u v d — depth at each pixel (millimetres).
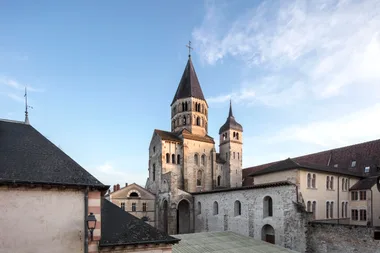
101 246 12250
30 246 10797
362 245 26188
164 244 13945
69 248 11531
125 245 12812
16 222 10664
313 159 57438
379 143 47344
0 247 10297
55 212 11469
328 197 37125
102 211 15367
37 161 12352
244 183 65125
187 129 65125
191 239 30391
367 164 45875
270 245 28953
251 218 37094
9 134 13406
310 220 30562
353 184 41969
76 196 12047
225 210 42375
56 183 11414
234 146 67250
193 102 66438
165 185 52562
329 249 28516
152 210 55312
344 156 51594
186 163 59781
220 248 26938
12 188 10766
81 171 13008
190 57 71562
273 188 34344
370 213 37719
